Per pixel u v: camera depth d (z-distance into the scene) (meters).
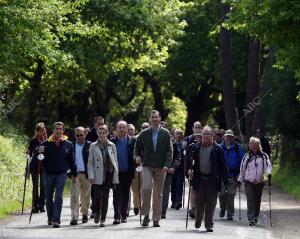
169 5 74.75
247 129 69.88
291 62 41.22
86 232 27.88
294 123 62.91
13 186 40.78
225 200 35.69
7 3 38.03
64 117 94.06
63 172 29.83
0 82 50.44
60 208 29.69
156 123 30.20
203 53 92.38
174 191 39.47
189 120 103.19
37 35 39.91
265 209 41.56
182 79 95.75
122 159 31.80
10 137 54.62
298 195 49.94
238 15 42.94
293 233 30.45
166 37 73.44
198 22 91.75
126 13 68.50
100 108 98.62
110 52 70.50
